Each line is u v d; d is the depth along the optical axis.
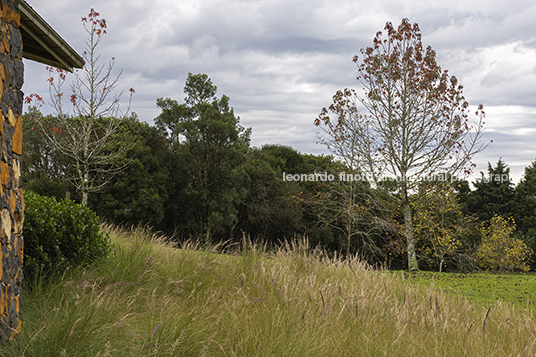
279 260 7.27
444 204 21.42
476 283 11.23
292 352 3.66
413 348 4.30
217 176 27.62
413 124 17.34
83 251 5.79
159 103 32.06
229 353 3.69
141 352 3.30
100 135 24.97
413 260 17.05
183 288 5.34
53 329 3.27
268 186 30.84
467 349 4.23
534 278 12.68
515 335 4.93
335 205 22.97
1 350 3.03
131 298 4.80
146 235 7.65
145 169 26.78
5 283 3.34
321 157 39.03
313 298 5.10
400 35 17.03
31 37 4.81
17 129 3.69
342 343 4.27
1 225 3.28
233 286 5.69
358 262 7.85
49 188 25.11
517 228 44.28
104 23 14.62
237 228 29.72
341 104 19.05
